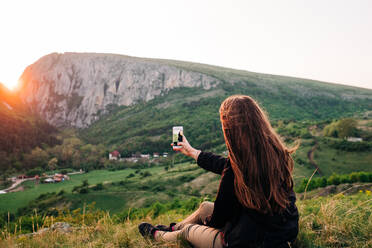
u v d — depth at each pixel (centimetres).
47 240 327
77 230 380
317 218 259
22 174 10319
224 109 139
